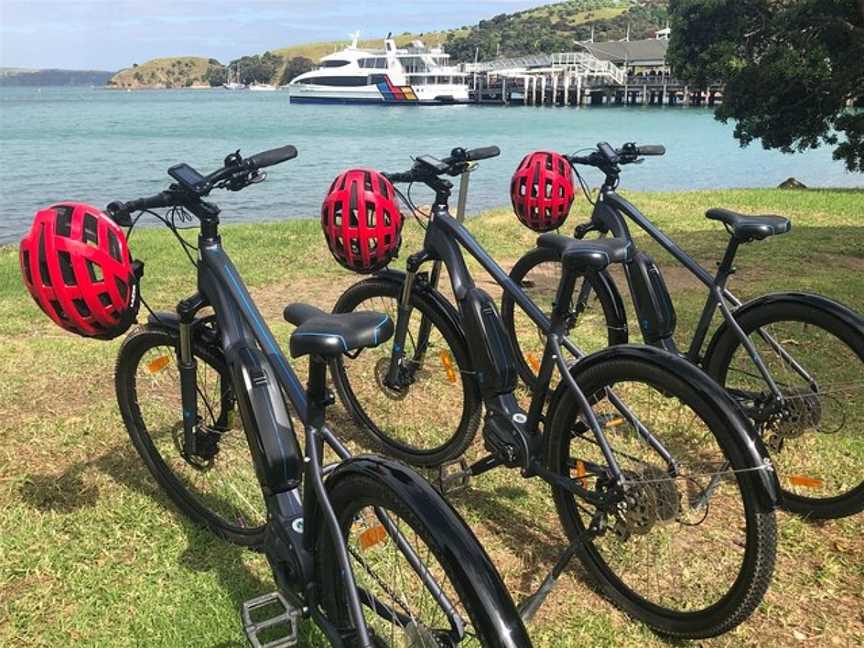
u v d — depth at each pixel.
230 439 3.51
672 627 2.74
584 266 2.81
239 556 3.20
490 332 3.40
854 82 17.53
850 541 3.29
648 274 3.90
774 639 2.75
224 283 2.91
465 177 3.69
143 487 3.68
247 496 3.47
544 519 3.50
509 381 3.37
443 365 4.09
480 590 1.92
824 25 17.48
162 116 73.81
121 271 2.67
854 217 11.79
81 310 2.66
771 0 19.06
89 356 5.39
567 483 2.91
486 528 3.43
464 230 3.62
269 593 2.76
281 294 7.54
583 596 3.00
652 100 103.38
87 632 2.75
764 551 2.45
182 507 3.43
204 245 2.99
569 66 101.12
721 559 3.12
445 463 3.76
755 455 2.45
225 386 3.15
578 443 3.46
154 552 3.20
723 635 2.77
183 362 3.15
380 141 44.56
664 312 3.87
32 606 2.87
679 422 3.82
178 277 7.84
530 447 3.13
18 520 3.39
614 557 3.11
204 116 73.62
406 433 4.23
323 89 99.31
